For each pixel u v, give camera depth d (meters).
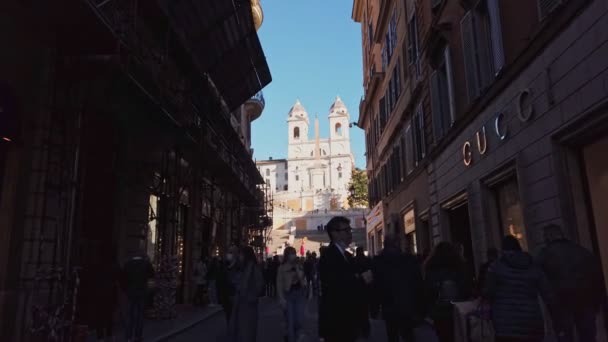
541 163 7.95
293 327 7.39
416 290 5.37
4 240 6.79
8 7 6.71
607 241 6.66
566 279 5.14
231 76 18.05
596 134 6.74
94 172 10.10
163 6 11.00
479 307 4.61
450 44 12.92
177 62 13.02
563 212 7.21
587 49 6.50
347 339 4.32
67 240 7.44
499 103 9.72
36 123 7.50
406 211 20.33
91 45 7.77
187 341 8.74
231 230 23.88
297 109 132.50
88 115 9.22
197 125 13.55
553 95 7.48
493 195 10.66
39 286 7.13
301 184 122.38
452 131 12.81
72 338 7.02
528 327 3.95
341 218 4.75
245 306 6.49
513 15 8.95
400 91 20.58
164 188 13.71
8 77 6.84
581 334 5.11
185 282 15.88
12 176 6.98
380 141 27.61
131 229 11.40
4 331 6.60
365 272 4.58
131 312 7.77
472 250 12.57
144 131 10.71
